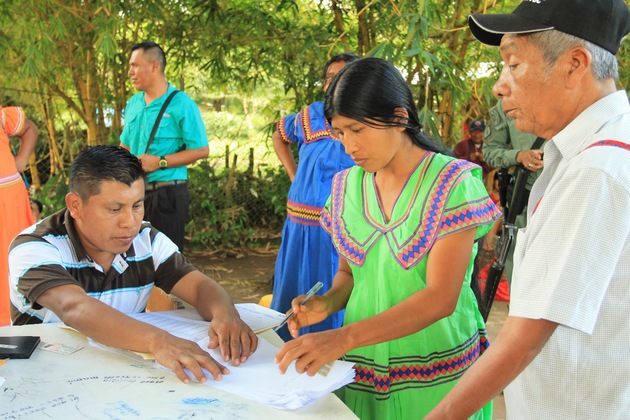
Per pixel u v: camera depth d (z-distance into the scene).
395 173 1.47
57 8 4.25
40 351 1.41
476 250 1.51
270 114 5.91
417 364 1.48
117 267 1.72
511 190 2.94
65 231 1.68
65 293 1.51
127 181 1.56
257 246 5.71
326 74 2.74
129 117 3.66
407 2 3.53
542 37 1.04
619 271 1.00
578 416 1.08
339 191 1.61
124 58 4.83
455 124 5.21
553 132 1.11
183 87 5.33
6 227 3.23
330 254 2.62
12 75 4.89
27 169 5.86
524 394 1.13
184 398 1.21
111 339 1.41
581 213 0.96
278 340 1.56
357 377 1.52
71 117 5.40
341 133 1.37
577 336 1.06
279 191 5.82
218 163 5.93
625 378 1.04
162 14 4.64
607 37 1.03
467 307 1.54
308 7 4.82
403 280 1.44
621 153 0.97
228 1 4.77
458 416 1.03
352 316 1.54
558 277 0.97
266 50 4.91
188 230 5.57
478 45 4.16
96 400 1.19
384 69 1.33
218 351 1.43
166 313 1.72
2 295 3.21
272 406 1.18
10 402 1.17
